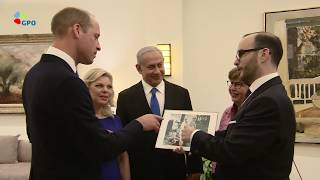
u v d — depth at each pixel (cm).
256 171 142
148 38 416
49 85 131
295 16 355
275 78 149
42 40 491
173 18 405
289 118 142
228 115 259
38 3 493
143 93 238
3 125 506
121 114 239
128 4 458
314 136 344
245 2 382
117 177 210
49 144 133
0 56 505
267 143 137
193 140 158
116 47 462
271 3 371
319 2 350
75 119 130
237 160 139
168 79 404
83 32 144
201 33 402
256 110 140
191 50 407
